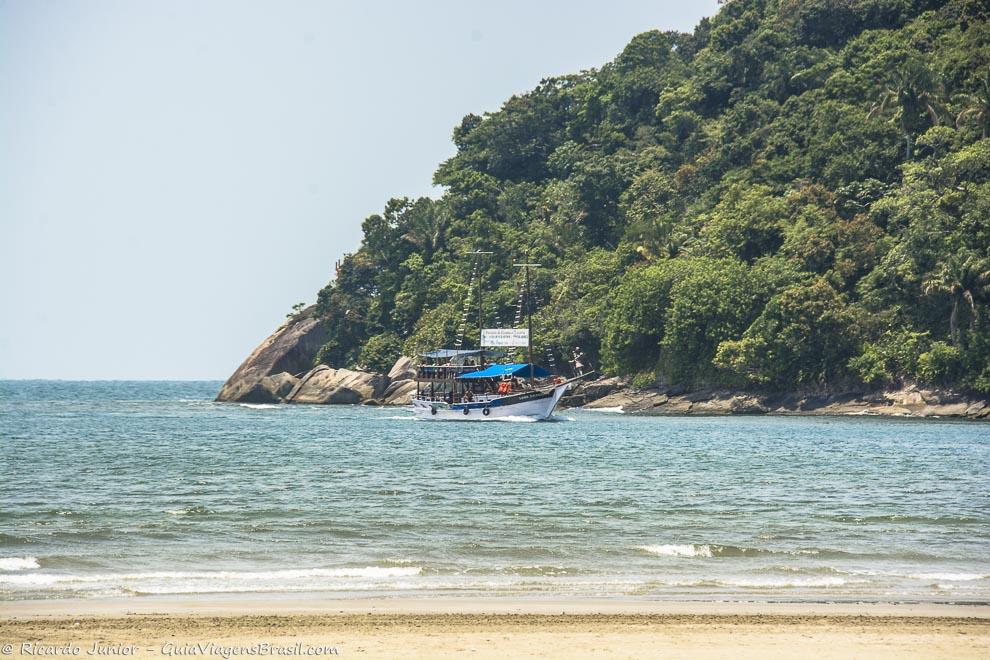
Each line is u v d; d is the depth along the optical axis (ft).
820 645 185.57
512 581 249.34
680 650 181.06
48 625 195.62
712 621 203.82
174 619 201.98
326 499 400.67
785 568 265.54
